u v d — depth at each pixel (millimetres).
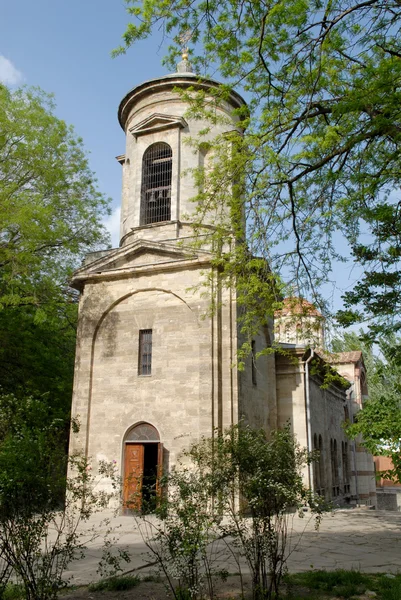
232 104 26328
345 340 15164
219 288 21422
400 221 12555
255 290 14797
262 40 12586
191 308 21609
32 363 26500
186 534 8086
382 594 8891
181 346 21406
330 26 12344
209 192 15742
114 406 21984
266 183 13844
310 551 12984
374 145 12711
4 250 22125
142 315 22641
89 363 22859
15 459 7672
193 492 8523
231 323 20953
